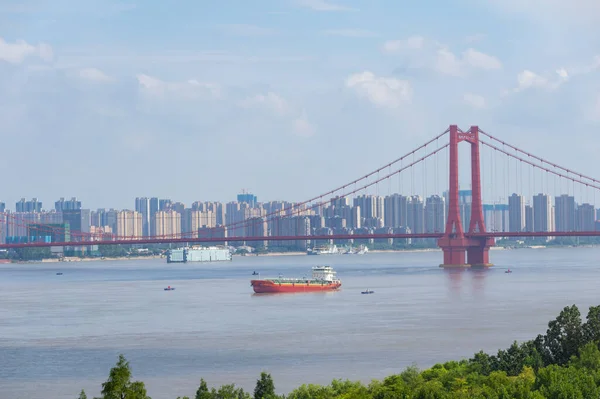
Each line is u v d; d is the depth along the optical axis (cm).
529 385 13900
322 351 19600
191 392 16050
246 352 19688
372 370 17500
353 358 18712
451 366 15975
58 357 19650
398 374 16488
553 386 13550
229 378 17088
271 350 19862
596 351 15262
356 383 14988
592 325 16288
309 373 17325
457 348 19638
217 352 19788
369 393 14350
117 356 19625
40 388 16712
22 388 16725
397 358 18650
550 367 14300
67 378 17512
